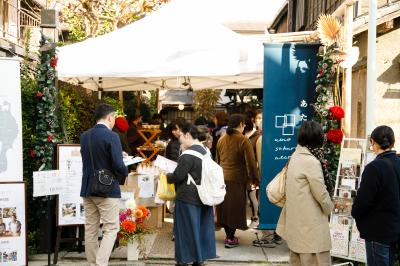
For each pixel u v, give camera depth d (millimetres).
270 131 6879
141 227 6492
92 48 7594
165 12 7852
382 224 4172
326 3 11781
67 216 6312
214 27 7625
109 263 6363
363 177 4215
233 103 20359
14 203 5867
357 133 8664
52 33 6949
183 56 7402
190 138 5789
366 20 7387
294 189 4461
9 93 6324
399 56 7895
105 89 11422
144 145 10336
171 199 6188
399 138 7930
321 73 6668
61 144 6402
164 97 21406
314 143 4551
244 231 8203
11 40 15516
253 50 7328
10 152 6320
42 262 6469
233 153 7098
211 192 5625
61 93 7273
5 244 5824
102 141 5566
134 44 7562
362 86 8461
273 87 6871
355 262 6199
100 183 5535
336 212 6160
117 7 14141
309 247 4395
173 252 6816
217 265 6359
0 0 14742
